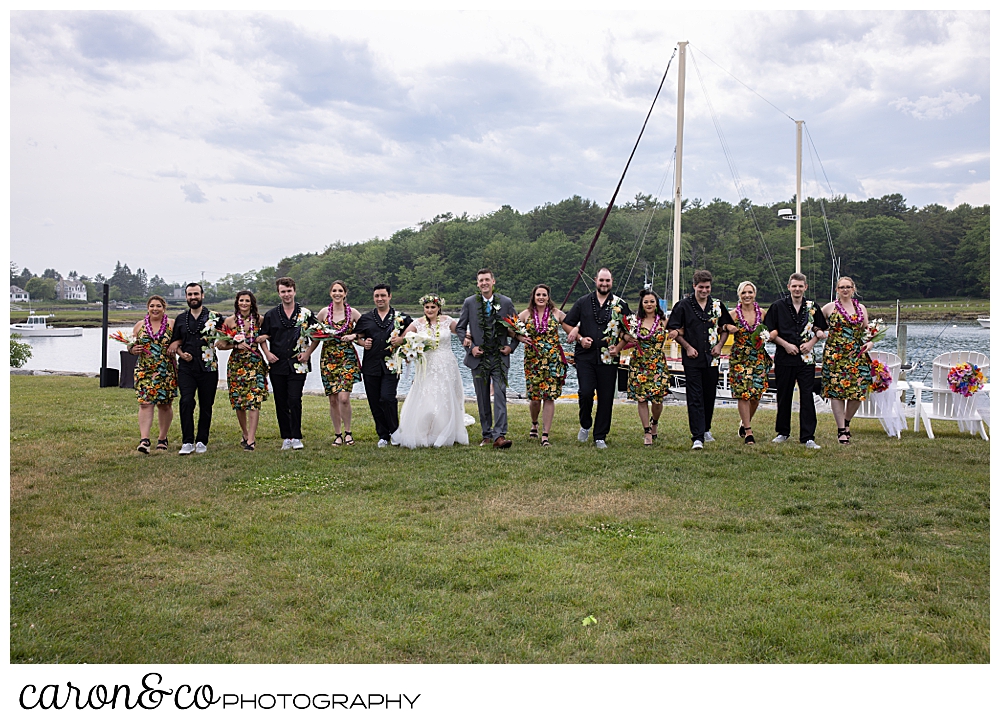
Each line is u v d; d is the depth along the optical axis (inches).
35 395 510.0
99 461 311.6
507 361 345.4
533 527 226.1
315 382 770.8
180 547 209.6
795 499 253.6
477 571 190.7
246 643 156.9
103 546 210.1
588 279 3053.6
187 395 327.0
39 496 260.2
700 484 272.1
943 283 2751.0
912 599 174.4
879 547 206.5
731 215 3245.6
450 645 155.4
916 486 267.1
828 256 2832.2
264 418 434.9
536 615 166.4
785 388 346.0
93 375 738.2
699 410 339.0
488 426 348.5
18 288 4921.3
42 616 166.6
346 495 262.4
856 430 391.9
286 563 197.0
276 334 336.2
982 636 156.5
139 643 156.3
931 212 3115.2
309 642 157.2
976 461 304.8
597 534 218.7
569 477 283.3
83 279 5310.0
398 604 172.4
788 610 168.2
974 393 356.8
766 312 345.4
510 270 3152.1
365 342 345.1
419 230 4128.9
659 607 169.6
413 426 341.7
